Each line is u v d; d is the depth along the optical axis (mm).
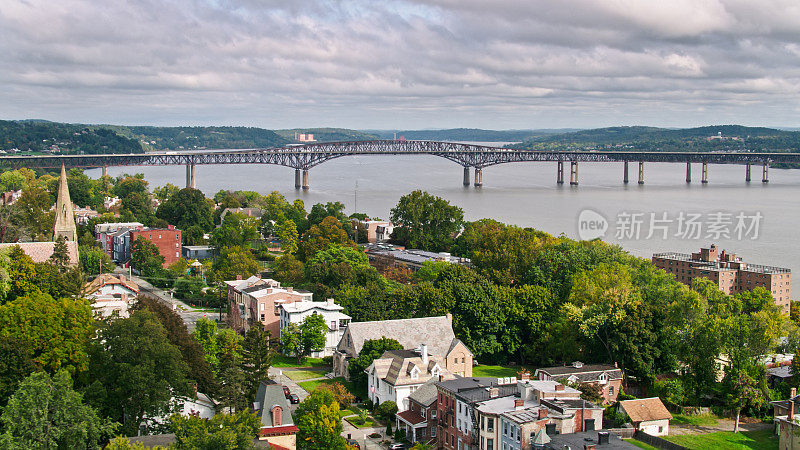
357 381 147000
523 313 169125
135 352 107125
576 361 149375
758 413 138625
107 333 109625
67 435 90938
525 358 169625
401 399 134000
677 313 149625
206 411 113562
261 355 117000
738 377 137125
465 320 166875
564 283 192625
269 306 176375
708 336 142625
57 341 109188
